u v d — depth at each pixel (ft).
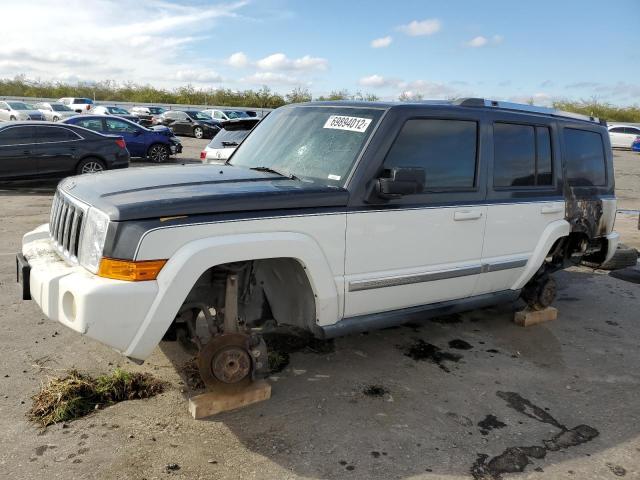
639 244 29.22
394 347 14.62
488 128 13.79
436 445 10.19
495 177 13.97
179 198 9.60
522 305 18.56
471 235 13.42
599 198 17.29
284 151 13.07
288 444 9.96
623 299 19.76
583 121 17.04
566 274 22.86
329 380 12.56
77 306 8.99
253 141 14.56
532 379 13.12
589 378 13.32
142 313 9.13
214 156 29.22
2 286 17.48
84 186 10.89
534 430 10.87
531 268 15.12
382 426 10.73
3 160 36.37
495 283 14.49
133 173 11.84
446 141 12.96
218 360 10.63
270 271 11.98
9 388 11.39
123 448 9.62
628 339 15.97
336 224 11.00
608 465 9.82
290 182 11.39
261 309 12.27
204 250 9.42
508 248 14.44
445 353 14.40
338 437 10.27
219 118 115.24
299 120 13.69
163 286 9.16
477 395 12.19
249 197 10.08
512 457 9.93
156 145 57.41
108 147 40.70
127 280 9.07
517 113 14.65
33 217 29.07
